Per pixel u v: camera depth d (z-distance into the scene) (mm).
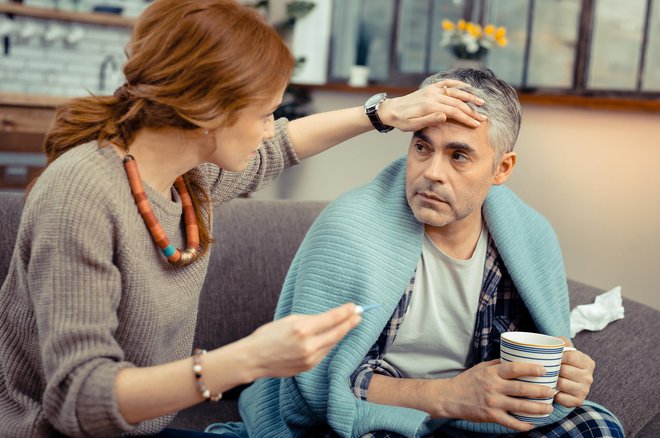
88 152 1083
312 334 955
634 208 2996
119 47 5930
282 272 1854
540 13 3789
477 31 3723
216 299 1779
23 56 5660
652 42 3277
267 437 1425
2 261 1545
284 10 5480
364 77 4672
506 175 1427
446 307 1470
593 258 3180
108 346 1013
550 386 1261
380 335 1443
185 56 1040
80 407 968
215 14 1055
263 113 1107
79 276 1017
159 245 1121
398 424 1290
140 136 1115
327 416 1315
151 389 972
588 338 1715
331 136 1528
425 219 1348
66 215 1019
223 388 978
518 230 1506
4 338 1120
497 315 1527
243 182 1459
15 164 4980
